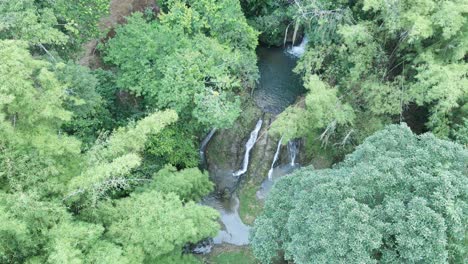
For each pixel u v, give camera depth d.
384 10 20.72
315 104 20.84
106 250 14.34
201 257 23.08
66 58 22.23
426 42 21.59
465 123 19.70
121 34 23.84
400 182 15.22
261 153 27.30
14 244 13.93
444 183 14.52
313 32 27.00
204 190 20.67
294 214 16.16
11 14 17.41
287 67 32.75
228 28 25.92
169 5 25.98
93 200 15.14
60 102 15.79
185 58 22.55
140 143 17.08
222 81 22.75
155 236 15.28
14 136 14.94
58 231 14.08
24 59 15.02
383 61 22.98
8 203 13.87
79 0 22.48
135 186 20.08
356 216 14.15
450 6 18.27
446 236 14.05
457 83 18.88
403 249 13.78
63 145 15.75
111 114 24.77
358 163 16.98
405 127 17.86
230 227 25.31
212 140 27.52
